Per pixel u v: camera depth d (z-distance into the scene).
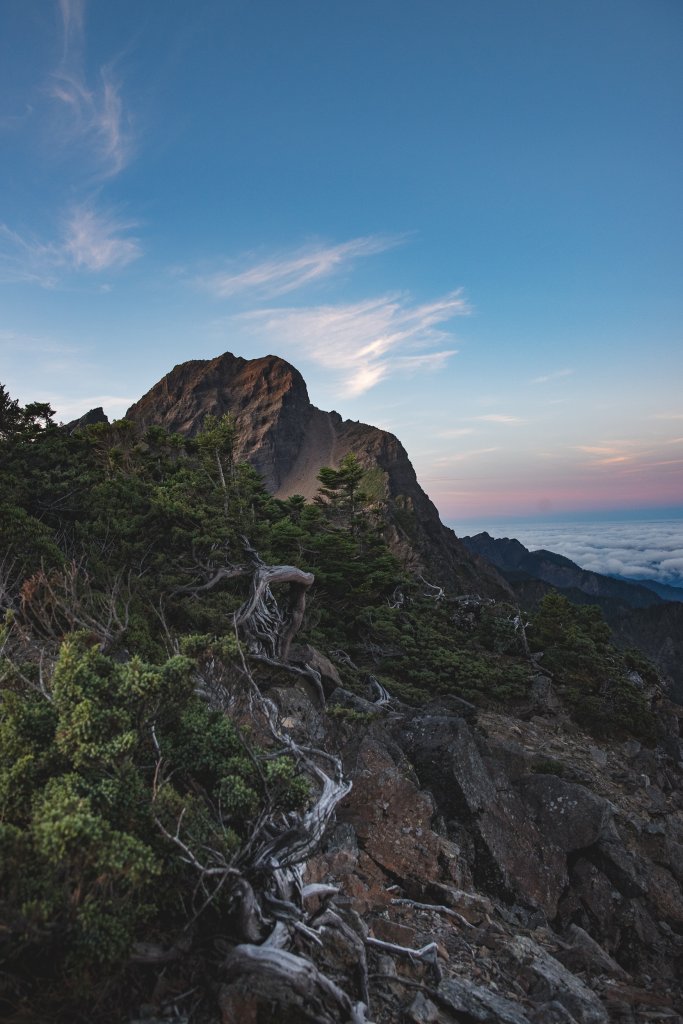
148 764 5.32
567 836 11.11
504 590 129.25
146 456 36.16
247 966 4.30
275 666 16.27
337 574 27.67
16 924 3.58
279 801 5.30
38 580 9.09
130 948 3.93
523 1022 5.39
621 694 26.31
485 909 7.65
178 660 5.31
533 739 21.28
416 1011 5.07
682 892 11.95
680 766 24.80
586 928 9.88
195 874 4.64
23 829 4.52
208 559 21.97
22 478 22.06
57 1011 3.77
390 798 8.74
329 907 5.41
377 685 20.50
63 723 4.72
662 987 9.02
